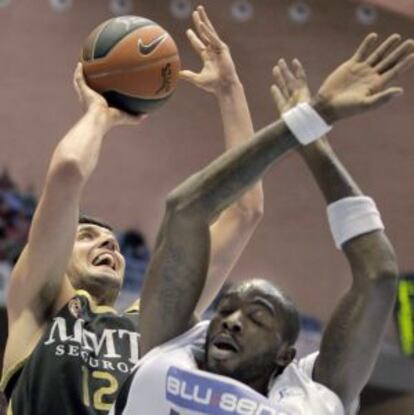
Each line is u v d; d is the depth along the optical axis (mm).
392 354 19609
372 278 4754
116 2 20766
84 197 20125
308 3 21766
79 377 5887
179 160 20844
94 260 6543
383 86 4746
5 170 19750
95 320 6176
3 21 20469
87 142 6066
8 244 18094
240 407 4523
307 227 21219
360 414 19938
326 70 21562
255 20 21594
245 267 20719
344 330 4770
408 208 21406
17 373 6117
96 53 6246
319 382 4789
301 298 20875
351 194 4895
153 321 4879
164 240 4871
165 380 4648
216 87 6590
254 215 6574
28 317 6223
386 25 21641
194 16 6719
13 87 20266
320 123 4715
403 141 21703
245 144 4785
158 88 6293
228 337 4656
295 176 21391
